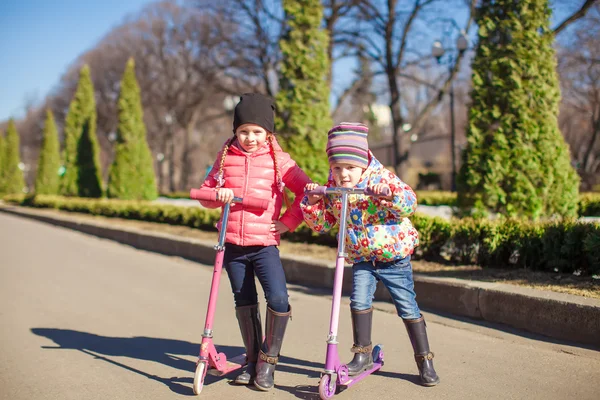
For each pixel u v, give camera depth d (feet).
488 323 16.63
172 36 140.05
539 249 19.42
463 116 140.46
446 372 12.92
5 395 12.27
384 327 17.02
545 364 13.23
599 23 74.49
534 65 25.05
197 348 15.38
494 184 25.11
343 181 11.48
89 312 19.45
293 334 16.47
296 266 24.67
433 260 22.84
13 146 124.67
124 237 40.40
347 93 107.24
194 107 144.46
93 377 13.21
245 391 12.02
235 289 12.33
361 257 12.06
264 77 110.63
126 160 67.21
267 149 12.44
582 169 97.30
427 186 116.06
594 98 95.14
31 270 28.25
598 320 14.14
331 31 90.89
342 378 11.17
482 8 26.43
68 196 79.00
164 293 22.61
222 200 11.75
